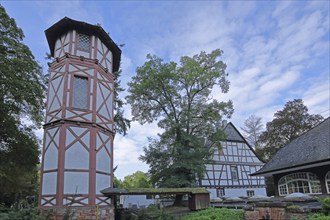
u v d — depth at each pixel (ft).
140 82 71.10
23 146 51.67
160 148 68.03
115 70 56.08
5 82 44.09
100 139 42.14
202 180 87.51
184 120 67.00
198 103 70.03
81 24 44.34
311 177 51.93
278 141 102.94
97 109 42.78
